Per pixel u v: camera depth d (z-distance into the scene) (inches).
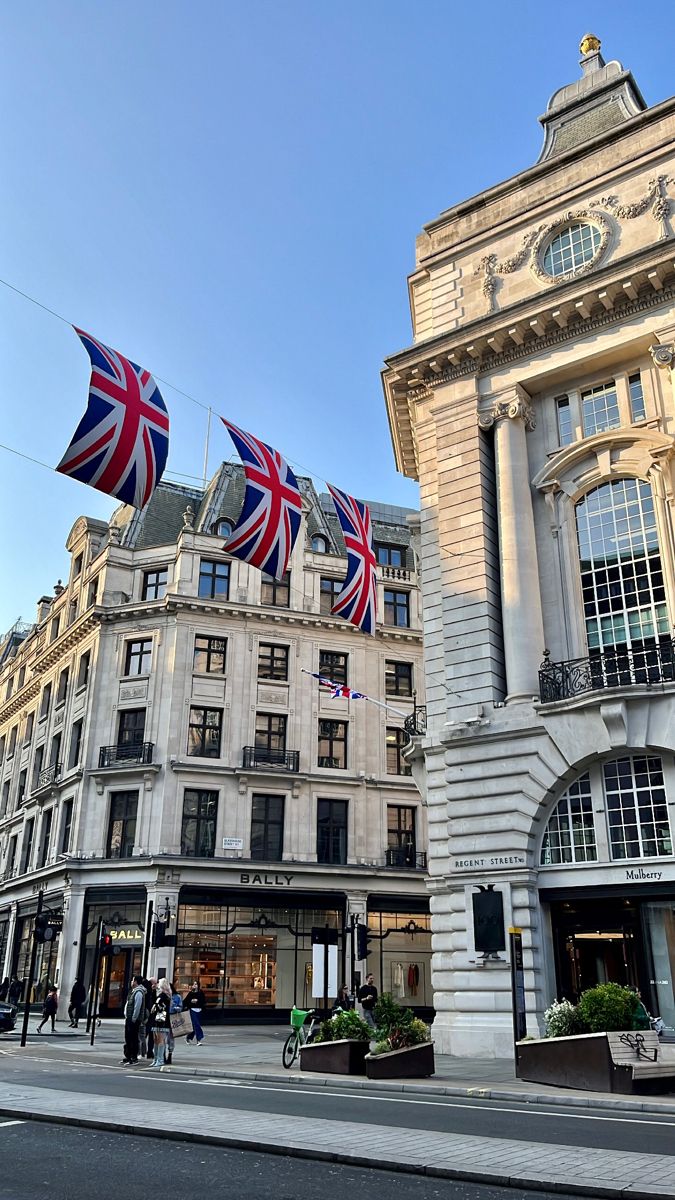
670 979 670.5
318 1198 248.1
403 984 1460.4
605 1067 480.7
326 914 1446.9
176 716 1432.1
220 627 1507.1
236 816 1418.6
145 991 737.6
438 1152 299.4
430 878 787.4
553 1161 285.1
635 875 685.9
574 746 721.0
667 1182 255.0
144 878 1350.9
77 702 1576.0
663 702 692.1
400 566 1743.4
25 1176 273.3
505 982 707.4
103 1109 397.1
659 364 772.6
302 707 1517.0
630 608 768.9
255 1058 751.7
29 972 1535.4
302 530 1642.5
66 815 1539.1
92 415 489.4
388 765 1562.5
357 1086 537.0
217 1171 282.2
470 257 935.0
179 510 1700.3
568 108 993.5
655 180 820.6
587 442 813.2
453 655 820.6
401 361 914.1
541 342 850.8
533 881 724.7
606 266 790.5
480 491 848.9
